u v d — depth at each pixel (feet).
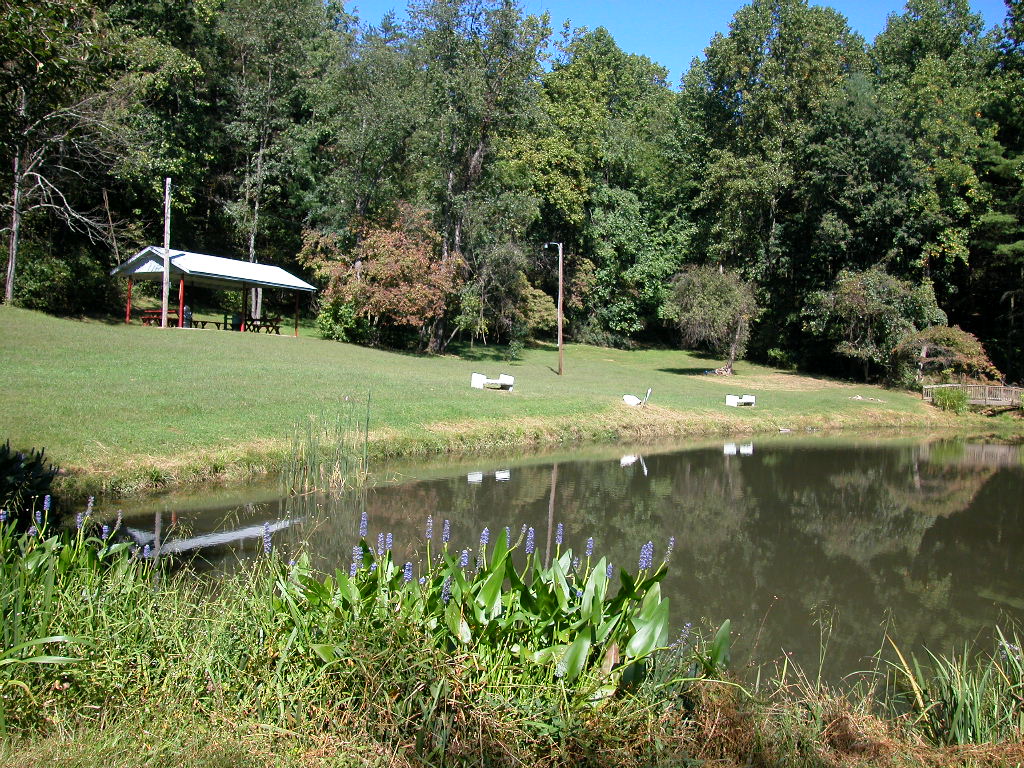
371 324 128.57
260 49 135.13
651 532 39.17
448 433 63.31
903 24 161.99
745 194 145.69
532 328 162.20
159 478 41.45
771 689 19.52
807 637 24.68
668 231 173.58
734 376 134.51
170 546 30.50
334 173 129.39
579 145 158.20
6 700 12.56
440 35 122.42
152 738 12.10
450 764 12.32
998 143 130.82
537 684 13.38
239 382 66.90
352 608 14.29
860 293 123.03
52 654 13.80
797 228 145.07
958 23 155.84
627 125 172.96
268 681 13.75
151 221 130.11
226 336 101.76
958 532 42.78
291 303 158.92
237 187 141.59
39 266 95.76
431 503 42.57
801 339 149.07
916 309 124.36
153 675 13.99
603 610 14.70
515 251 129.59
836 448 79.05
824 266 141.08
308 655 14.11
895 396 117.39
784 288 150.10
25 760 11.14
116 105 94.89
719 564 33.65
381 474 50.49
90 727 12.67
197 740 12.11
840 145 132.16
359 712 13.17
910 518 46.37
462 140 126.11
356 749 12.29
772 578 31.73
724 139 157.48
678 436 81.56
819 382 130.82
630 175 175.63
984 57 147.33
